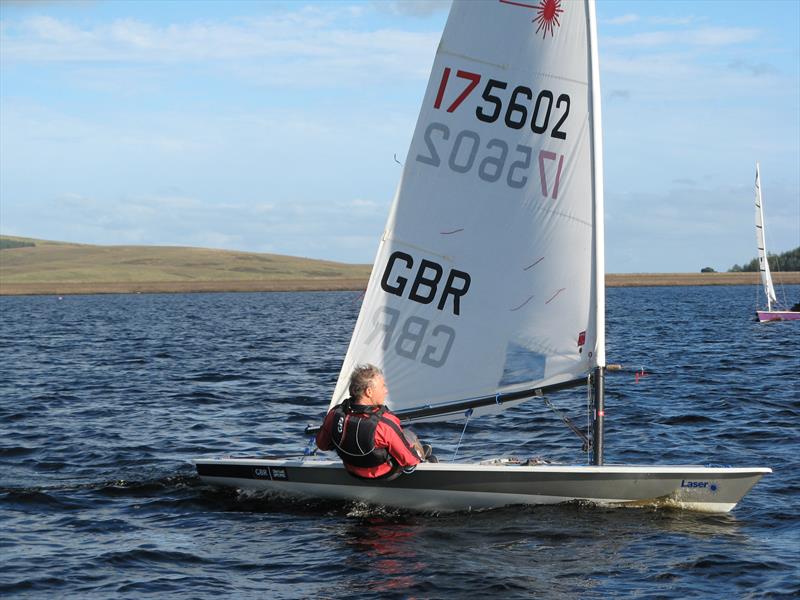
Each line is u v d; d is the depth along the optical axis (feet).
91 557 42.83
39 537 46.34
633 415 86.28
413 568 40.60
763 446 69.82
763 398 95.14
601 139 48.60
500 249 50.93
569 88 48.96
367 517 49.03
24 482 58.70
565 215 49.39
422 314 52.44
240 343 193.26
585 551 42.78
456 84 51.31
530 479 49.34
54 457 67.21
